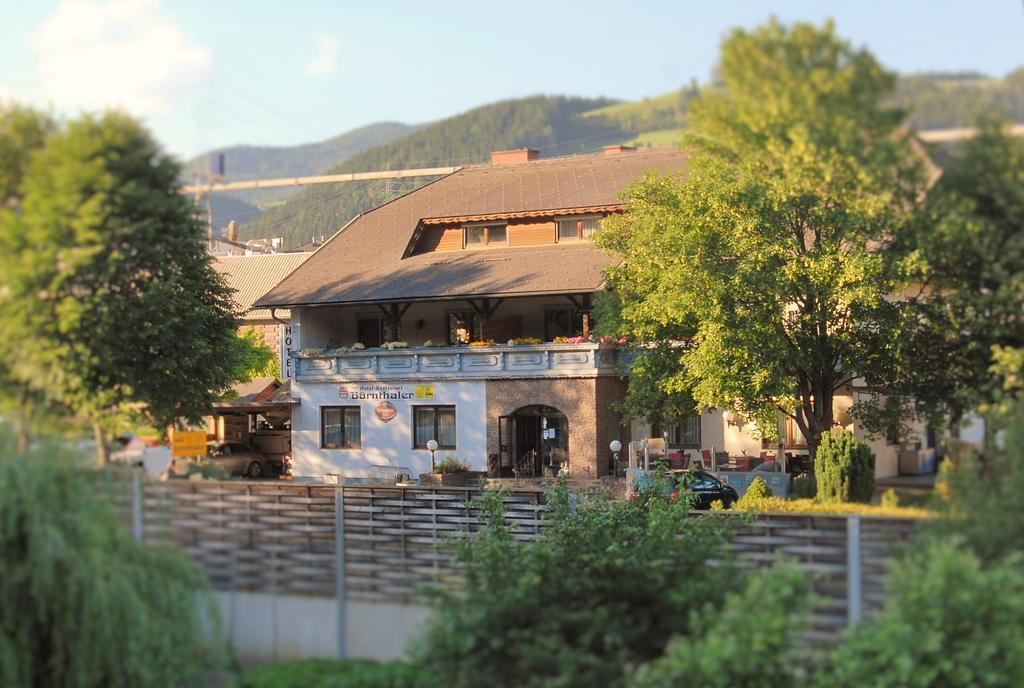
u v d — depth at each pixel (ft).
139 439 59.72
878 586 37.32
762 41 42.65
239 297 176.65
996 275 44.32
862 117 42.47
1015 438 37.96
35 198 42.93
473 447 124.67
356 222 148.77
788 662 34.35
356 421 131.23
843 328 81.87
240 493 45.16
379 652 41.39
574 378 120.16
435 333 136.67
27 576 35.32
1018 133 40.86
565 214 134.00
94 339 48.47
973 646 32.53
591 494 70.38
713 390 84.99
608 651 37.99
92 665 35.47
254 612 43.32
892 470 79.05
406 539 59.88
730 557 45.06
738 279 79.82
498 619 38.37
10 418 39.42
